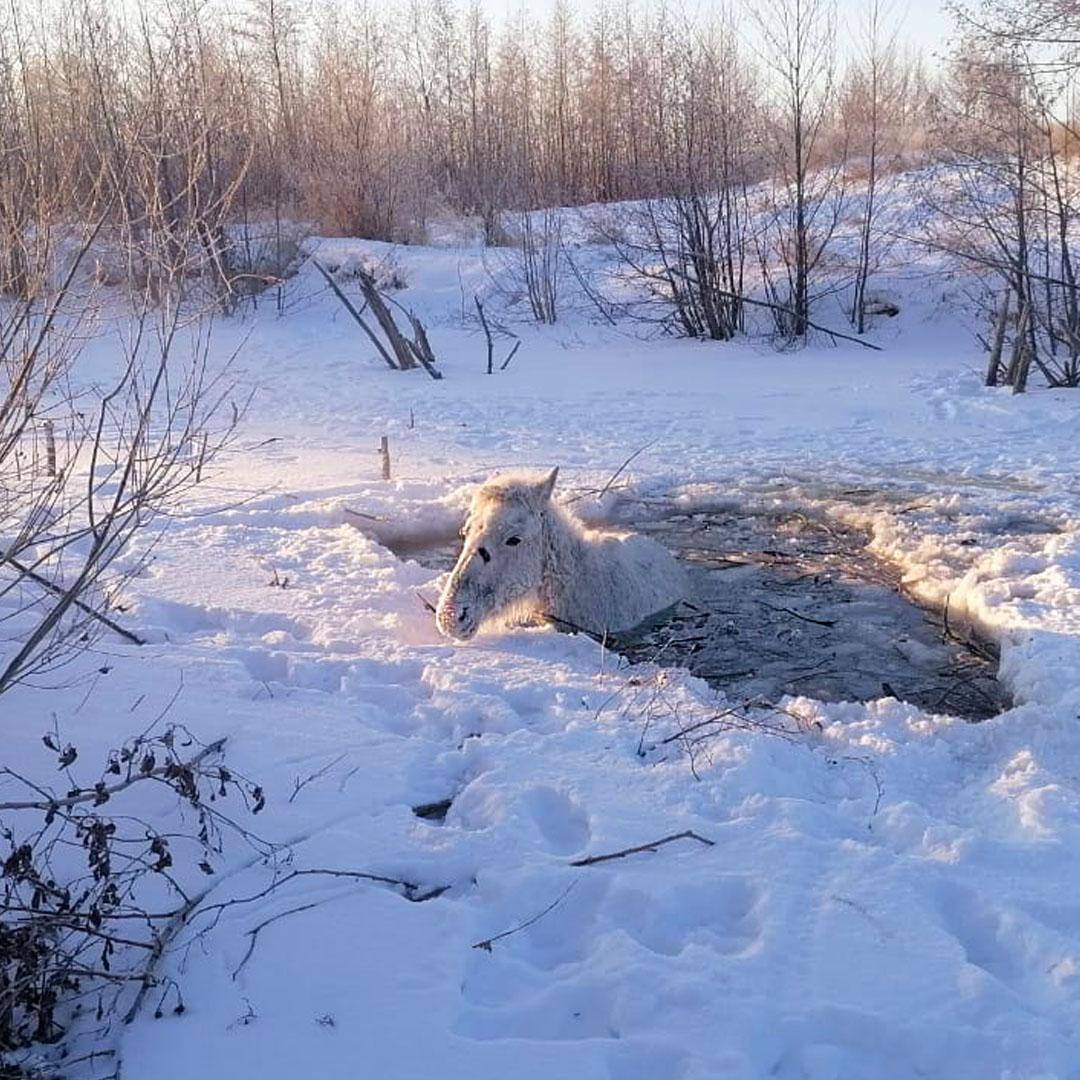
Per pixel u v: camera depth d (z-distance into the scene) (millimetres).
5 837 4453
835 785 5484
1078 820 4902
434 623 7926
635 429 15172
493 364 20672
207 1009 3752
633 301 24641
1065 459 13055
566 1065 3469
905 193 25578
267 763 5332
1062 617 7824
